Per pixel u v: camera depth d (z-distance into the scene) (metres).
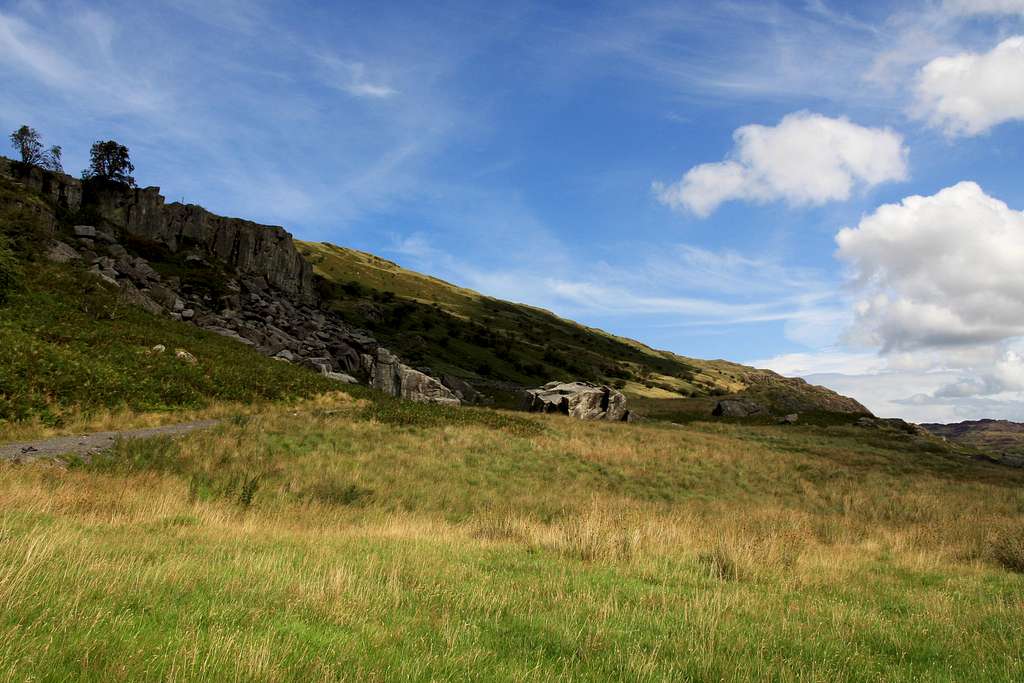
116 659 3.55
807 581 9.39
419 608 5.76
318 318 92.94
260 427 26.33
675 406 81.94
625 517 15.27
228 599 5.41
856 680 4.88
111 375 27.66
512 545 10.90
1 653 3.39
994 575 11.27
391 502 17.64
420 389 61.72
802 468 34.38
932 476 36.03
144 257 77.81
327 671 3.69
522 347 193.25
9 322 28.89
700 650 5.14
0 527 7.27
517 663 4.39
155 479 15.70
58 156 88.69
